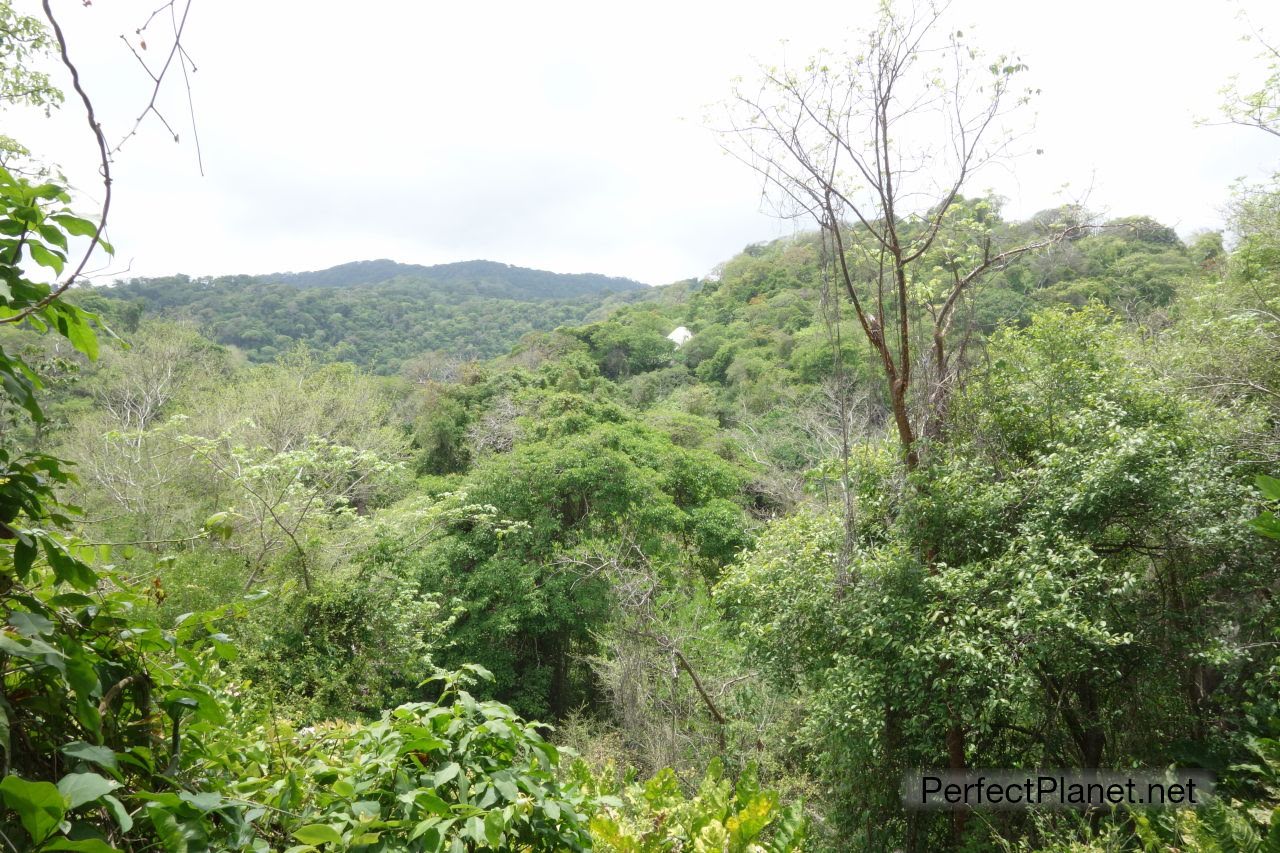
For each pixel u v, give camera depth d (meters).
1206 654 6.04
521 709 15.32
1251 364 8.46
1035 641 5.95
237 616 2.21
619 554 15.00
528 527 15.63
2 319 1.69
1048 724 7.12
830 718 7.12
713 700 11.13
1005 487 7.10
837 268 8.00
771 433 25.22
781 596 7.75
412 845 2.01
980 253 8.05
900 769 7.50
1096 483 6.38
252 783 2.04
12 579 1.70
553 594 15.79
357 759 2.44
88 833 1.46
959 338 8.25
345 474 13.70
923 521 7.35
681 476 21.12
